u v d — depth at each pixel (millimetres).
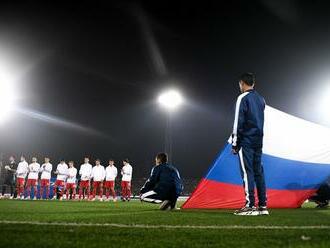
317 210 7477
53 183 20188
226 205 7824
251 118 5941
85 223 4207
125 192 17516
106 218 5055
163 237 3266
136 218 5109
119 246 2863
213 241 3107
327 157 8469
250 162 5887
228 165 7812
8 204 10039
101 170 18750
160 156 7906
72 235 3289
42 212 6438
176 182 7629
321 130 8594
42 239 3076
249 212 5832
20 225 3900
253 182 5887
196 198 7895
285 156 8164
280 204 8234
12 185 18734
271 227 3984
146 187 7777
